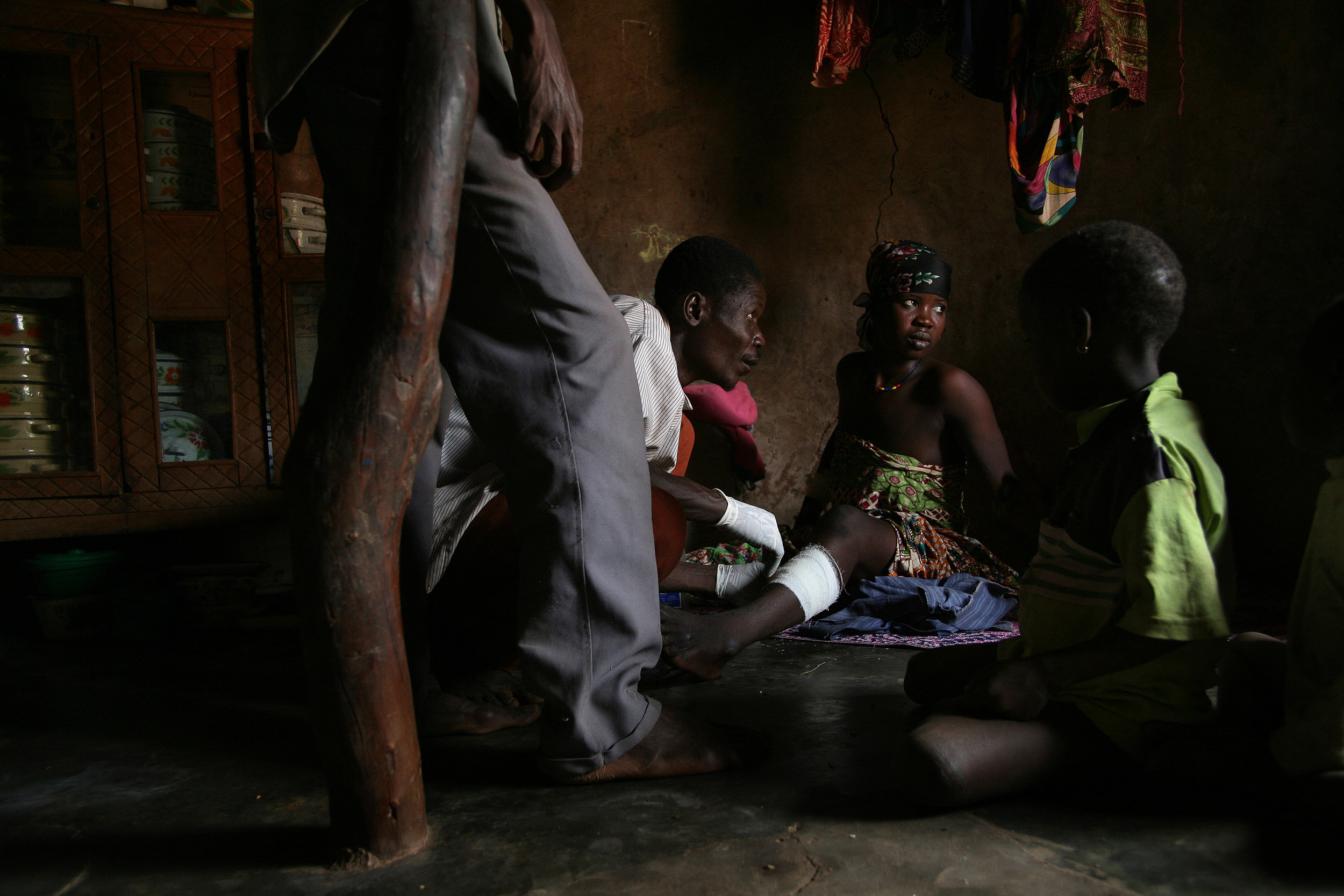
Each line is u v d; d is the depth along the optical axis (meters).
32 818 1.55
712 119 4.31
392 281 1.27
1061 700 1.58
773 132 4.28
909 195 4.18
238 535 3.82
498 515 1.93
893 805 1.51
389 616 1.30
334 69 1.50
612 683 1.57
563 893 1.23
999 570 3.18
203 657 2.80
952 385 3.12
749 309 2.40
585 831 1.43
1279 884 1.21
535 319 1.52
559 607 1.53
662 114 4.32
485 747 1.86
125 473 3.33
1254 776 1.44
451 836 1.42
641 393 2.12
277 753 1.88
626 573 1.56
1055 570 1.67
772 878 1.26
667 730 1.68
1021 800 1.52
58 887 1.29
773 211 4.30
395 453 1.28
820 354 4.29
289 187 3.99
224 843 1.43
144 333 3.35
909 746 1.46
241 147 3.43
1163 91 3.78
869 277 3.31
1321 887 1.21
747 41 4.27
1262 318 3.63
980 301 4.11
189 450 3.47
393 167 1.28
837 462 3.42
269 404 3.49
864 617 2.92
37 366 3.24
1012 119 3.23
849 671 2.47
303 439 1.26
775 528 2.55
